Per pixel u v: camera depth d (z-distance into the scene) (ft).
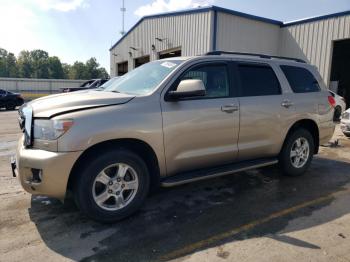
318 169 19.42
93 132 10.73
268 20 54.44
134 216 12.47
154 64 14.67
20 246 10.23
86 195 11.04
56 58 398.42
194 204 13.75
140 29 71.41
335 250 10.09
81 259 9.57
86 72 408.26
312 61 51.26
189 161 13.26
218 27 49.34
